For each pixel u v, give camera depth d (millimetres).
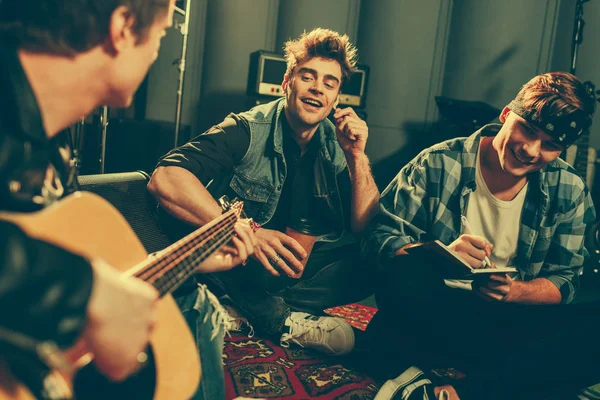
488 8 4418
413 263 1732
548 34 4449
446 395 1500
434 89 4656
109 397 921
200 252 1052
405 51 4539
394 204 1915
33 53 794
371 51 4559
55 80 819
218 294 2064
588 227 3729
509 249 1894
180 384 982
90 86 853
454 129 4266
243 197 2008
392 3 4492
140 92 4449
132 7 808
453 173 1881
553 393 1521
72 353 865
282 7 4500
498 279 1590
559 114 1607
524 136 1674
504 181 1831
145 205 1704
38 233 756
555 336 1510
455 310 1715
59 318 638
